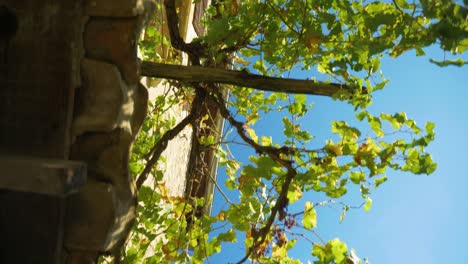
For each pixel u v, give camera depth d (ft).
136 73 5.88
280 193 8.41
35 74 5.65
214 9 11.53
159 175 10.41
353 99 8.04
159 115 11.01
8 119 5.68
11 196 5.65
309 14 8.45
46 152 5.65
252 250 8.27
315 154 9.02
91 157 5.87
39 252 5.70
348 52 7.97
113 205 5.78
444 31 5.04
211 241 10.21
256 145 8.62
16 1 5.65
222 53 9.18
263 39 9.21
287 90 8.02
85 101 5.75
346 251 8.93
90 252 5.91
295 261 9.79
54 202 5.65
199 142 10.29
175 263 10.37
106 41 5.76
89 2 5.70
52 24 5.63
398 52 7.15
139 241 11.16
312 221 9.15
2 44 5.67
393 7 7.57
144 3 5.96
